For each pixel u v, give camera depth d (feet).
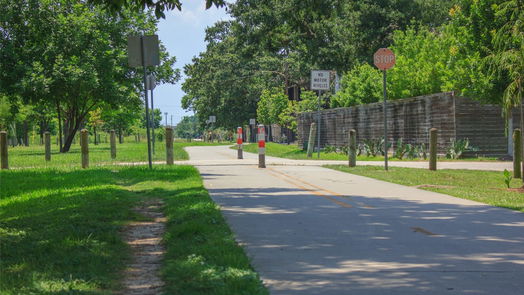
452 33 94.27
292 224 25.30
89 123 261.44
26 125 278.05
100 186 40.88
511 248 20.25
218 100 266.77
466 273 16.63
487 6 74.43
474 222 25.99
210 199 32.24
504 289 14.89
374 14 164.25
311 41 163.43
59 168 63.87
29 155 113.09
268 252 19.53
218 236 20.99
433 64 94.94
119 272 16.88
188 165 64.54
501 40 44.42
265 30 168.04
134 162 77.66
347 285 15.28
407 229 24.11
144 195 37.19
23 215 27.58
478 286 15.19
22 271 16.19
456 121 77.41
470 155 77.66
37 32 127.34
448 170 58.03
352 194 37.19
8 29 126.72
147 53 54.85
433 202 33.27
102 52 135.03
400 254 19.25
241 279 14.85
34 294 13.74
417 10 166.50
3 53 122.72
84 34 133.80
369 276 16.28
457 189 40.65
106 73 135.23
